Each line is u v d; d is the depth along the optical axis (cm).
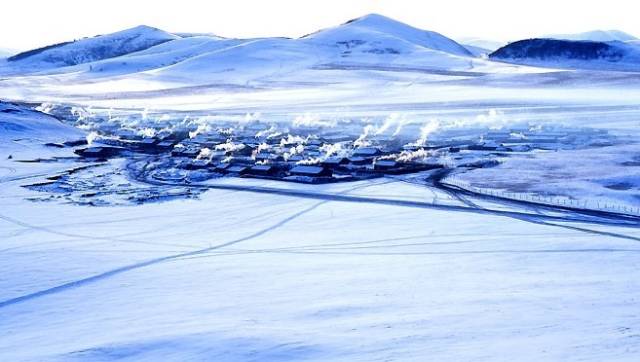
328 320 2427
